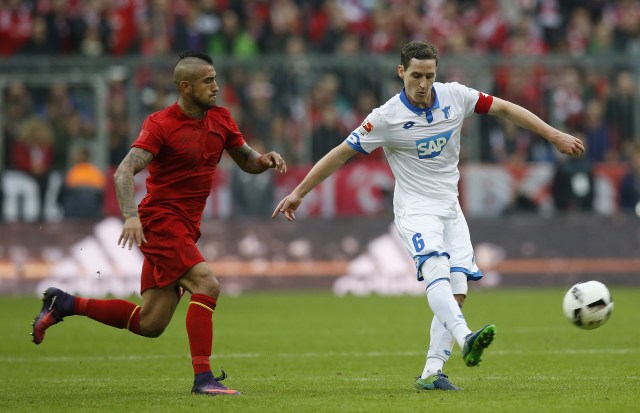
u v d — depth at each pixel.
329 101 77.69
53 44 83.81
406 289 75.50
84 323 55.94
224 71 77.31
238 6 88.06
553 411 26.08
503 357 40.47
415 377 34.84
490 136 78.69
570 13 95.12
